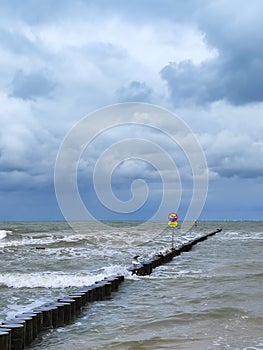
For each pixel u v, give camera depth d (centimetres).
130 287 1360
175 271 1783
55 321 878
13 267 1881
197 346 735
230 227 8525
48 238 3678
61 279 1432
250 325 880
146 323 905
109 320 937
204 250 2991
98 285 1171
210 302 1111
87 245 3089
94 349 728
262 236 5053
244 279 1503
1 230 4588
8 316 980
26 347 752
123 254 2453
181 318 944
